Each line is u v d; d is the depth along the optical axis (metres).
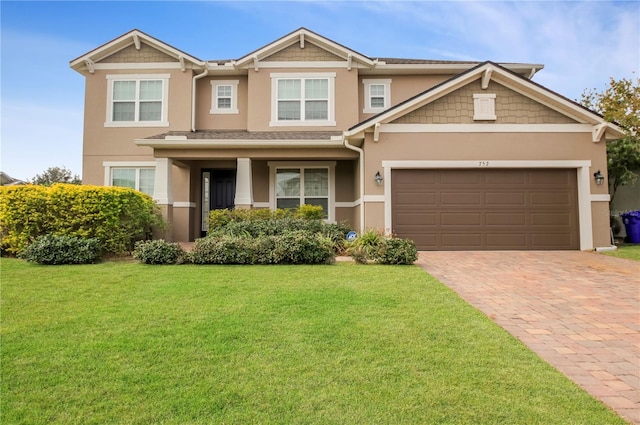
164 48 14.56
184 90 14.74
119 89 14.77
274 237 8.99
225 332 4.27
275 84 14.77
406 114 11.60
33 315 4.88
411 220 11.57
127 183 14.57
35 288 6.24
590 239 11.26
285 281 6.77
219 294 5.88
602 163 11.41
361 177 12.13
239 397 2.95
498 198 11.59
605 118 11.16
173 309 5.12
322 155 12.86
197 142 12.27
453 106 11.58
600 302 5.81
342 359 3.62
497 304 5.68
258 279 6.91
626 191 15.12
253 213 12.30
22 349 3.81
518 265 8.82
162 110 14.68
